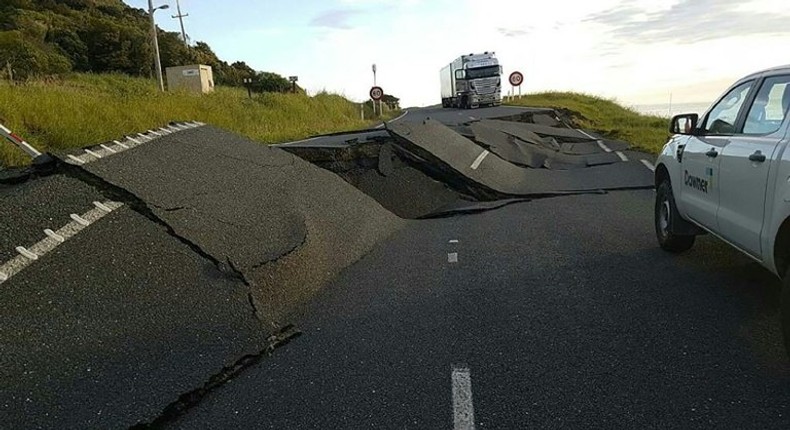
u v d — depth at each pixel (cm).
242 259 591
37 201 580
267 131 2175
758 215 455
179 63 4669
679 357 439
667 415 365
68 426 366
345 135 1764
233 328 498
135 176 680
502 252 758
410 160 1248
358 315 562
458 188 1208
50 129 1326
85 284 487
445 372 437
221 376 436
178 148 843
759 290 564
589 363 438
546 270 669
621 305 548
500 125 2036
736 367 420
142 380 416
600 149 1817
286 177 919
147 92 2278
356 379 433
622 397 389
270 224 704
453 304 577
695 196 598
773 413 360
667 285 593
